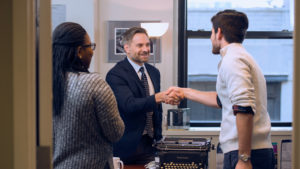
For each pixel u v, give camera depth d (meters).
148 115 3.08
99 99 1.89
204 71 4.55
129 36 3.21
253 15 4.55
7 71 1.13
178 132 4.08
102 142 1.96
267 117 2.16
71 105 1.89
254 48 4.56
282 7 4.54
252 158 2.07
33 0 1.17
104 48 4.38
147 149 3.07
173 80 4.52
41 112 1.23
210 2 4.54
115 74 3.14
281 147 4.13
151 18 4.39
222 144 2.18
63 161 1.91
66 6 4.03
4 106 1.13
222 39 2.23
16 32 1.13
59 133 1.92
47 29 1.23
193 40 4.54
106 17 4.37
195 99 2.83
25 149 1.14
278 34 4.53
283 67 4.57
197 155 2.46
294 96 1.12
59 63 1.92
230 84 2.03
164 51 4.39
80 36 1.96
